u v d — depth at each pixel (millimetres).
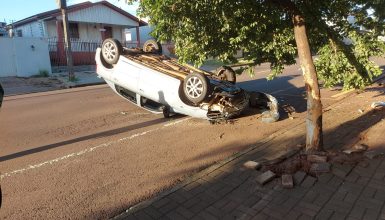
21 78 19938
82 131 8250
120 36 31094
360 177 4672
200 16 4797
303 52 5191
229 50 6074
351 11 5832
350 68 6535
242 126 8133
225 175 5039
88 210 4391
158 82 8836
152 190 4902
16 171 5777
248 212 4020
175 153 6434
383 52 6367
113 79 9891
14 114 10531
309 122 5398
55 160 6254
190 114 8688
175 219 3951
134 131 8086
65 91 16078
